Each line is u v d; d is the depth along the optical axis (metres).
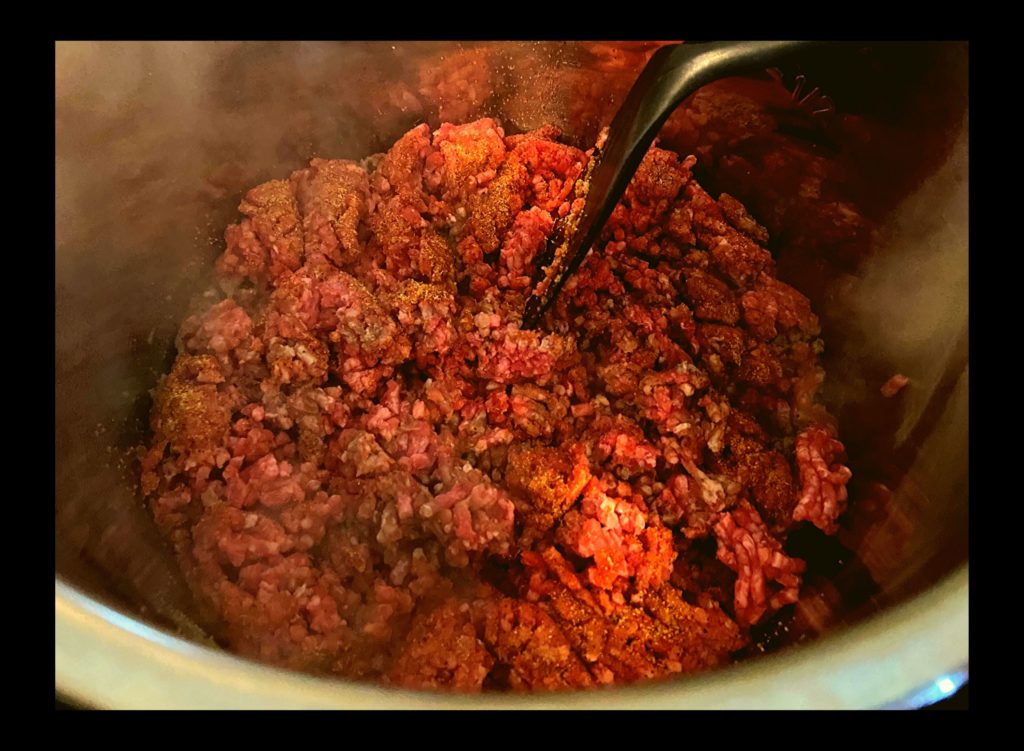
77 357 0.20
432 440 0.23
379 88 0.25
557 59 0.25
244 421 0.23
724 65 0.17
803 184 0.24
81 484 0.20
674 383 0.24
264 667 0.14
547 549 0.22
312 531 0.22
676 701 0.13
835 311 0.24
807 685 0.13
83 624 0.13
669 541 0.22
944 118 0.19
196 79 0.22
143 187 0.22
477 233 0.26
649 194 0.26
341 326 0.24
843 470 0.22
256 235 0.25
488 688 0.20
